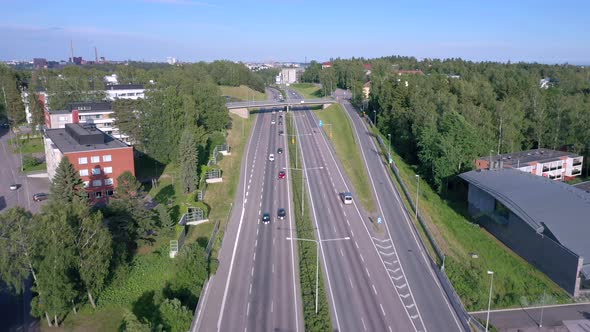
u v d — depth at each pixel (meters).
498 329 60.84
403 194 104.44
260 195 105.56
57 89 171.00
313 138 159.50
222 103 160.00
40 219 59.84
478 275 71.69
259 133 169.00
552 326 61.81
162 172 127.38
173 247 76.31
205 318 59.25
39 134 174.62
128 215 76.38
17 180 123.25
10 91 173.88
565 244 72.12
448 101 147.75
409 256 76.06
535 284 72.69
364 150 141.25
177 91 150.88
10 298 65.75
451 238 85.12
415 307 61.59
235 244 80.81
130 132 134.25
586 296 69.69
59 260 57.19
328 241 81.25
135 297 65.81
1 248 56.75
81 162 98.56
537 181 93.88
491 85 192.38
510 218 84.62
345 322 58.25
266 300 63.31
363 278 68.94
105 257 63.59
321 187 109.75
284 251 77.94
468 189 102.56
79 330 58.53
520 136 142.38
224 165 129.12
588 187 108.50
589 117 130.12
